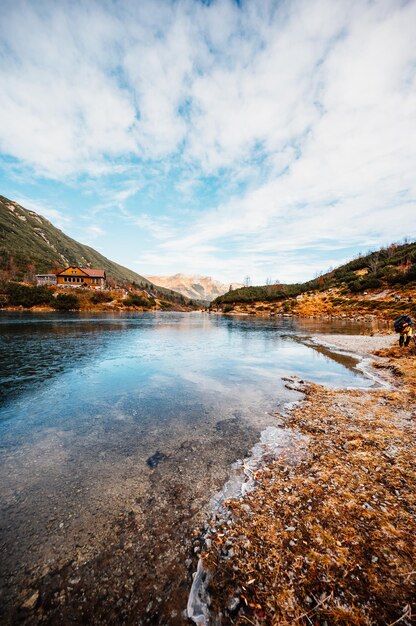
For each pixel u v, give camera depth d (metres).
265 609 2.50
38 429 6.47
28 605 2.62
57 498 4.07
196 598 2.65
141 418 7.16
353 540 3.18
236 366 13.53
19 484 4.41
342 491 4.09
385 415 7.21
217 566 2.96
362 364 14.19
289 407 7.93
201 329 34.41
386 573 2.77
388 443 5.62
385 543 3.12
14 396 8.72
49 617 2.52
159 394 9.15
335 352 17.73
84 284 96.12
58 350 16.92
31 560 3.08
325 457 5.11
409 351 15.05
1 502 3.97
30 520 3.64
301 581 2.73
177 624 2.43
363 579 2.71
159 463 5.04
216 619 2.45
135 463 5.05
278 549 3.11
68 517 3.70
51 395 8.91
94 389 9.61
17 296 62.41
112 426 6.67
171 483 4.44
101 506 3.91
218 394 9.19
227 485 4.37
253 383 10.54
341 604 2.48
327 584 2.69
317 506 3.78
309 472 4.63
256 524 3.50
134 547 3.24
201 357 15.84
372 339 23.45
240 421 6.96
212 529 3.46
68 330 28.14
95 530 3.48
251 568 2.91
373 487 4.18
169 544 3.27
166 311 103.50
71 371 12.01
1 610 2.57
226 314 82.00
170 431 6.40
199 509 3.83
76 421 6.95
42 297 66.06
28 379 10.63
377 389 9.71
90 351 16.94
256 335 27.70
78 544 3.28
